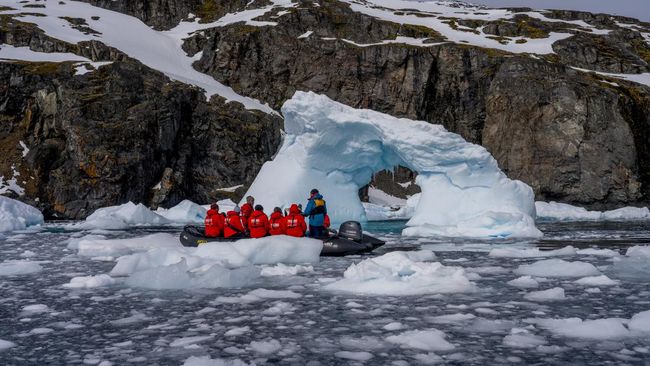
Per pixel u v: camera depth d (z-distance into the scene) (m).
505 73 53.19
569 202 47.50
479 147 21.92
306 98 23.89
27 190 41.81
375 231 23.12
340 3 71.56
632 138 46.25
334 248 13.28
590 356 4.88
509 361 4.76
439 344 5.29
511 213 19.89
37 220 30.66
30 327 6.32
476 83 59.97
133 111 46.28
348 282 8.77
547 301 7.41
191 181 48.97
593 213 38.97
